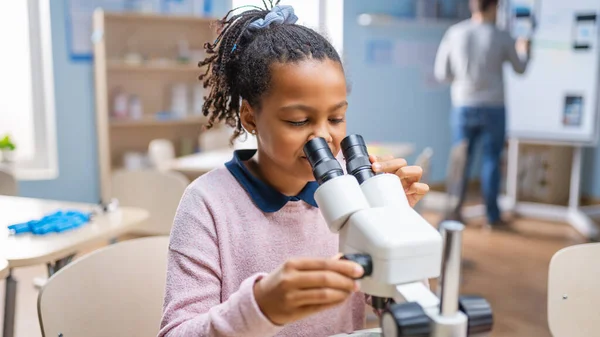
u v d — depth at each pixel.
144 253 1.14
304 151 0.69
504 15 4.13
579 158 4.02
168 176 2.19
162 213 2.21
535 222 4.03
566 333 1.08
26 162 3.95
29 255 1.38
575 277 1.09
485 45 3.73
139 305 1.11
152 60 4.14
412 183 0.80
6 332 1.63
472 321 0.51
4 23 3.81
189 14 4.19
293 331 0.88
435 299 0.53
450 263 0.49
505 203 4.36
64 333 0.97
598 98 3.87
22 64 3.88
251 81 0.77
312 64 0.71
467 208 4.43
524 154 4.38
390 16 4.88
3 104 3.88
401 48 5.01
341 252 0.60
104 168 3.98
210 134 3.65
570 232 3.78
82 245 1.50
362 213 0.57
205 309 0.76
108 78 4.05
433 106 5.34
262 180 0.88
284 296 0.54
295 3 4.36
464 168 3.41
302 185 0.88
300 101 0.70
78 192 4.04
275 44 0.75
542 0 4.00
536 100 4.13
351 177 0.62
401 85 5.07
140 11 4.03
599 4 3.79
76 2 3.88
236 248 0.84
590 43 3.86
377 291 0.55
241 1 1.06
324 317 0.90
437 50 5.28
